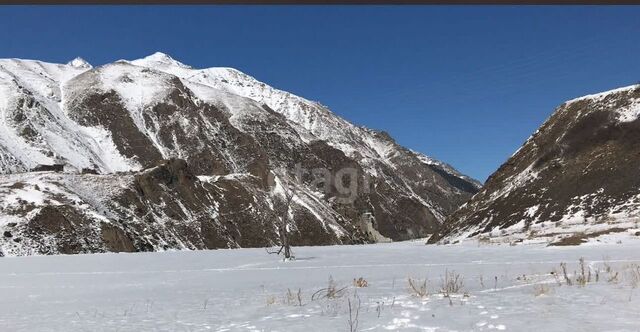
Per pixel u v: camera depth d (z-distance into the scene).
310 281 16.98
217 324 8.02
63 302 13.16
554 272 14.09
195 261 36.34
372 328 6.84
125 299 13.19
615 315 6.75
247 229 100.38
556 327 6.11
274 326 7.45
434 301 9.18
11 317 10.17
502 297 9.21
